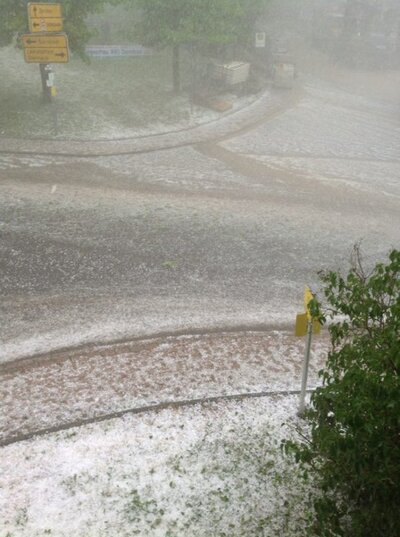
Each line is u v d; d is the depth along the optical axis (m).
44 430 7.04
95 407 7.46
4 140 18.38
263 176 16.89
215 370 8.30
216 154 18.66
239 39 27.34
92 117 21.11
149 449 6.84
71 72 25.77
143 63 28.23
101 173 16.33
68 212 13.45
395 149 20.53
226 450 6.87
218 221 13.50
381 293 4.48
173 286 10.61
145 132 20.42
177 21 22.61
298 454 5.07
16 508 5.98
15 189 14.62
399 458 4.25
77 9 19.05
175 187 15.57
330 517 4.93
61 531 5.76
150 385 7.92
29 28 18.25
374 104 26.70
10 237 11.97
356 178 17.23
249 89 26.27
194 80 25.86
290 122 22.80
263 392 7.89
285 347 8.98
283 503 6.20
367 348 4.15
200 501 6.18
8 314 9.45
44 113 20.91
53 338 8.88
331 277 4.78
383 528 4.59
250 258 11.82
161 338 9.01
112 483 6.35
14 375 8.01
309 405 7.37
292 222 13.72
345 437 4.24
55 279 10.60
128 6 23.33
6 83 23.33
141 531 5.80
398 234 13.41
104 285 10.52
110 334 9.05
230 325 9.47
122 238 12.32
